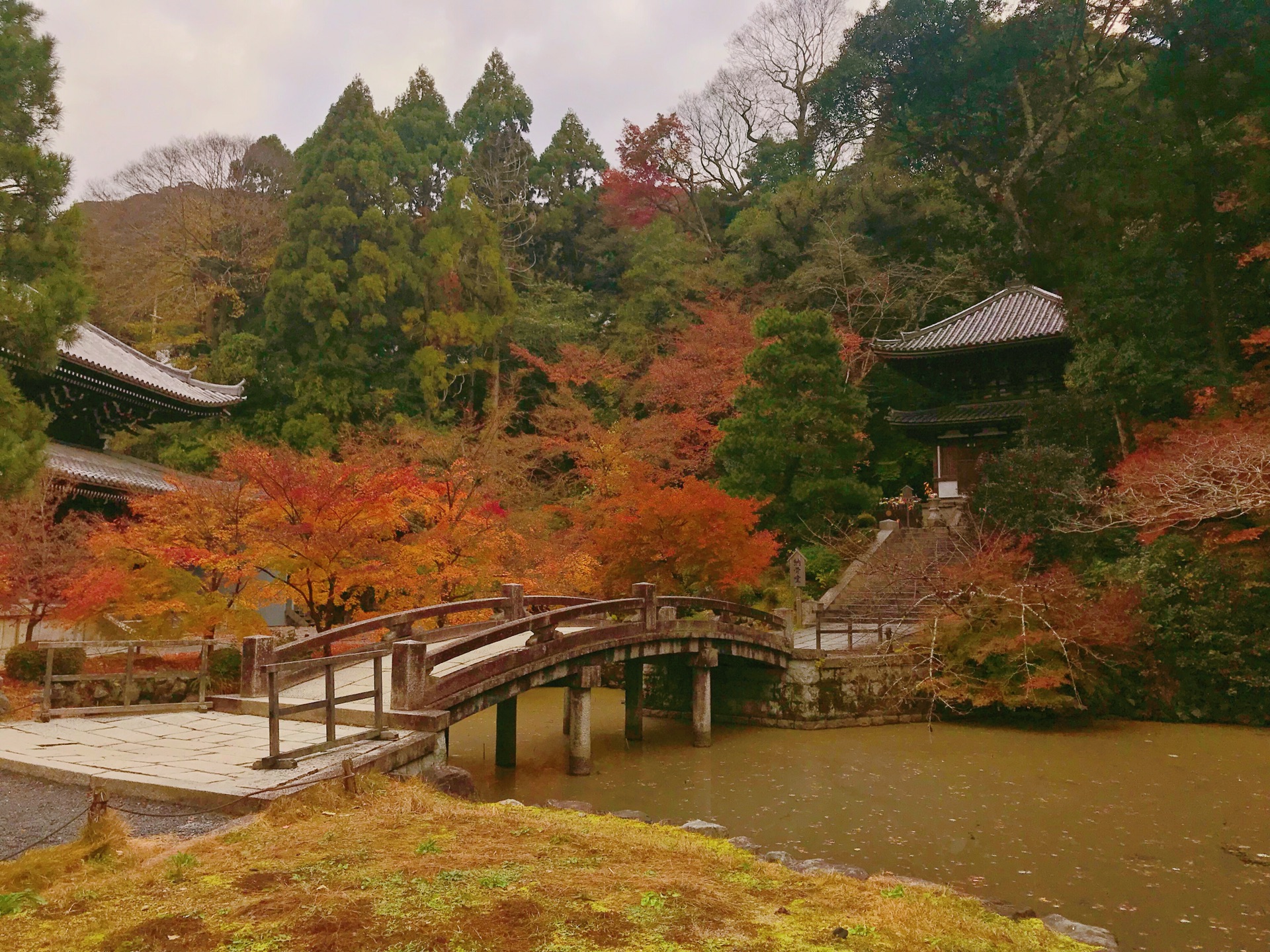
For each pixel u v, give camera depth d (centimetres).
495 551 1816
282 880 533
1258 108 2223
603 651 1431
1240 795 1268
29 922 462
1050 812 1191
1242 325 2272
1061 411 2612
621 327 4069
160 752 865
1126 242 2442
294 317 3472
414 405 3722
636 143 4850
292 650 1182
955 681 1792
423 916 478
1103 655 1823
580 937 466
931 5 3653
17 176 1442
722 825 1140
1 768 834
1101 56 3484
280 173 4441
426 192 4644
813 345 2805
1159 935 793
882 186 3966
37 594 1479
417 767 899
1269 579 1803
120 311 3853
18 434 1395
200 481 1636
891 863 989
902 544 2594
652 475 2755
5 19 1499
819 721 1772
